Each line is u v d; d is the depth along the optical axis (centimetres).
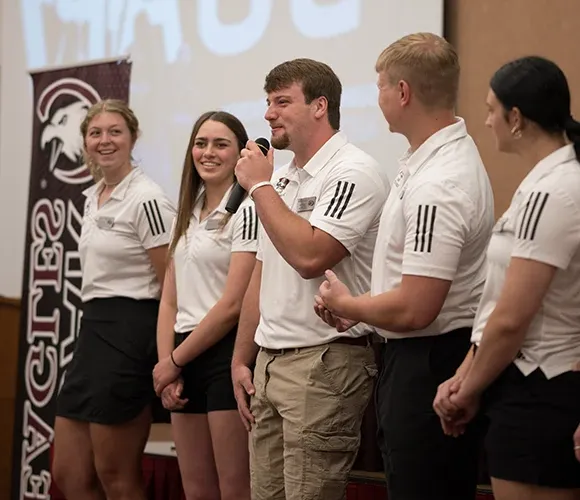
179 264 389
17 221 626
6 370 597
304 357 311
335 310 273
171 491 459
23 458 564
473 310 273
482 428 271
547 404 233
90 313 419
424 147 275
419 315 260
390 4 459
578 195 229
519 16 432
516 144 247
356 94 470
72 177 545
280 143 322
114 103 424
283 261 319
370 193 309
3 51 638
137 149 559
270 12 507
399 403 269
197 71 538
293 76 320
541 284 229
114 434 409
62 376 545
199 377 376
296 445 307
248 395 343
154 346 412
